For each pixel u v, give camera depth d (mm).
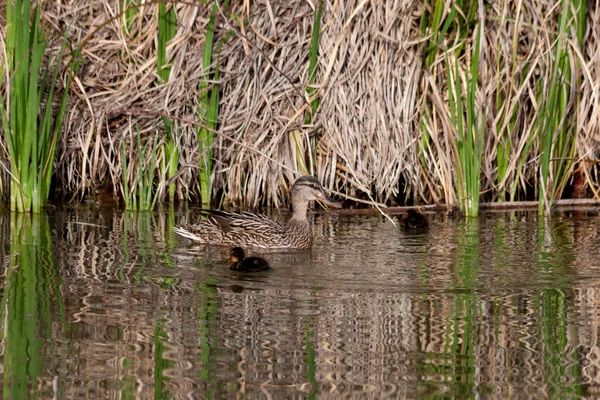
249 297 11492
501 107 17766
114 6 17984
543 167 17406
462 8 17500
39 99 16922
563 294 11711
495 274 12812
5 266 13008
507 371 9008
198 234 15352
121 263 13383
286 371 8945
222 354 9375
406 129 17859
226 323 10375
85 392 8391
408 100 17828
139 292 11672
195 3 17328
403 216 17078
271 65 17281
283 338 9898
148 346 9570
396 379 8797
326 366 9086
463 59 17797
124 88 17984
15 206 17312
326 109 17875
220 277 12570
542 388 8602
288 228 15172
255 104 17938
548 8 17484
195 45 17891
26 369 8891
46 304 11039
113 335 9906
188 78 17828
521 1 16672
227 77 17844
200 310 10883
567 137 17797
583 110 17875
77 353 9344
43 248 14266
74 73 17984
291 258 14109
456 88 16859
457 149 17516
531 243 15031
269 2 17312
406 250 14570
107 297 11391
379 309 11000
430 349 9586
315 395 8391
